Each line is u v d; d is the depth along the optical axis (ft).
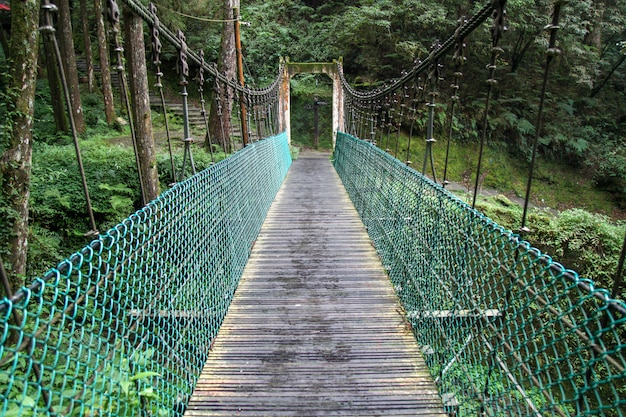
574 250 16.74
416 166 33.30
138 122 10.43
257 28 42.91
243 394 5.22
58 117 24.73
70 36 25.18
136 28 9.78
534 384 3.40
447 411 4.98
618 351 2.39
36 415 2.50
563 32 31.78
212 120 22.41
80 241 14.47
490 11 5.02
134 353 3.81
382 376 5.58
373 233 11.09
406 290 7.37
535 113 36.52
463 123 35.12
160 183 17.06
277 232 12.17
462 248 4.84
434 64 7.18
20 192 9.10
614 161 33.53
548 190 34.78
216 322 6.75
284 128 35.63
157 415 4.11
